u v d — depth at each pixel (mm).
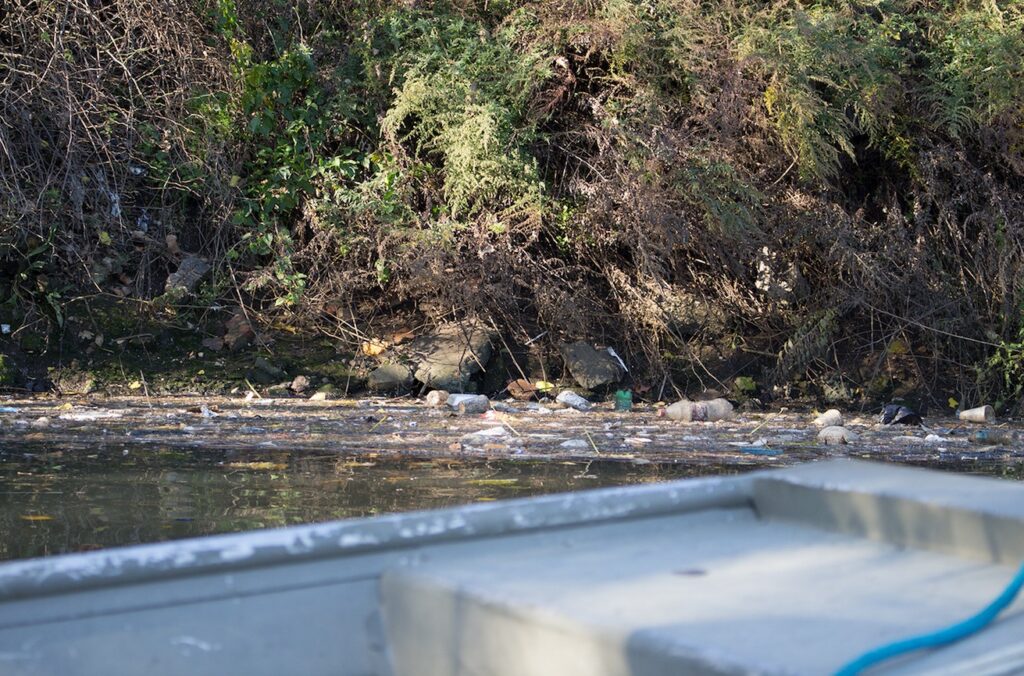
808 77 9453
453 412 8516
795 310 10312
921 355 10258
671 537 1823
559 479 6113
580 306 9883
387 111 9859
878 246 10289
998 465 7133
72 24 9312
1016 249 10266
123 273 9562
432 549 1694
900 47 10406
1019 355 9820
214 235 9891
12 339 8859
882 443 7895
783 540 1796
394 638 1603
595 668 1297
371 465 6402
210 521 4922
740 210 9438
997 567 1618
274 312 9742
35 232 9273
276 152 9914
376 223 9680
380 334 9695
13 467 6008
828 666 1144
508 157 9633
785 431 8273
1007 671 1173
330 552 1597
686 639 1241
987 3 10438
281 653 1549
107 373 8852
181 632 1474
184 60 9547
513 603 1425
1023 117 10266
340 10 10531
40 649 1371
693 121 9898
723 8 10000
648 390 9703
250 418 7945
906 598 1447
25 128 9273
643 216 9352
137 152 9703
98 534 4625
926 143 10430
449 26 10055
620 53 9711
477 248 9539
